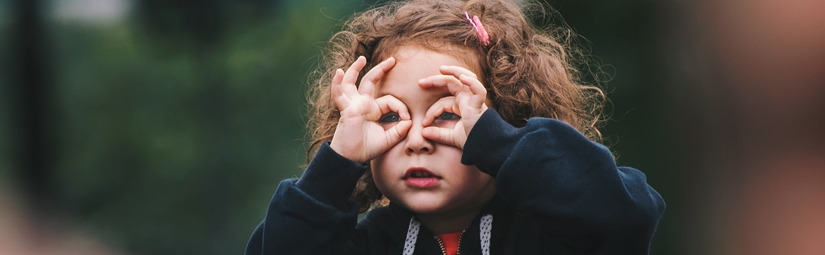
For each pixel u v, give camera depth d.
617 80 8.41
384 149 1.68
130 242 10.01
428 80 1.66
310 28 11.39
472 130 1.61
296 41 11.29
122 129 10.92
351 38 2.11
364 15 2.12
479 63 1.83
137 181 10.59
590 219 1.56
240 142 10.80
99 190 10.52
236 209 10.44
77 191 10.41
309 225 1.63
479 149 1.60
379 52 1.90
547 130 1.61
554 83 2.06
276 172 10.62
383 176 1.70
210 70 11.28
